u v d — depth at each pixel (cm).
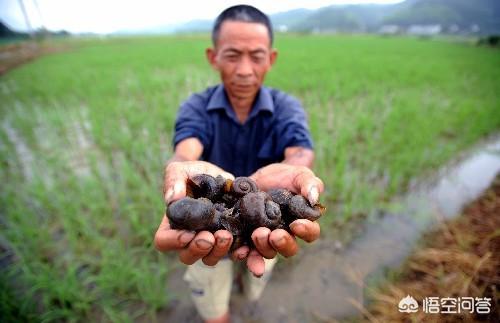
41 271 394
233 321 356
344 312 356
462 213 485
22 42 4153
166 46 3578
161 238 176
